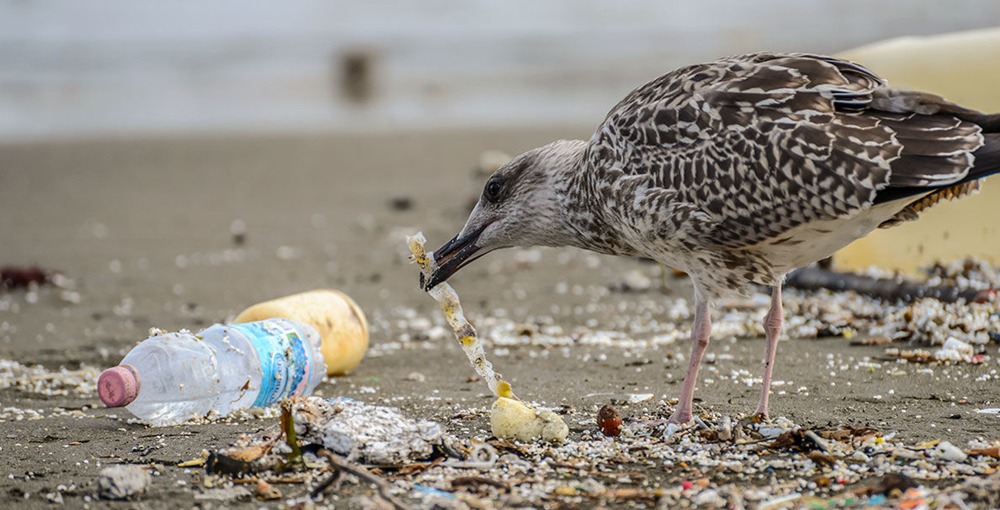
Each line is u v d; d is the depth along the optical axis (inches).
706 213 342.6
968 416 361.7
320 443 323.3
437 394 417.7
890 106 327.3
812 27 1600.6
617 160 359.6
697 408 382.9
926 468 305.6
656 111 350.9
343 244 743.1
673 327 523.8
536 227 402.9
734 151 335.9
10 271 640.4
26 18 1688.0
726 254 350.9
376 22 1761.8
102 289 629.3
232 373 389.7
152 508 292.7
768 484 299.7
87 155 1074.7
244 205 873.5
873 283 526.6
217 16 1771.7
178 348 386.0
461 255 412.5
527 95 1364.4
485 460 319.0
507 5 1840.6
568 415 377.7
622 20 1732.3
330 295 454.3
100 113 1293.1
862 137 323.6
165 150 1098.7
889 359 442.0
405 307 586.9
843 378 418.3
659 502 286.8
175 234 780.6
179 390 382.6
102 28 1674.5
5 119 1253.7
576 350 484.7
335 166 1014.4
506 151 1052.5
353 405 337.1
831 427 348.8
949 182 315.0
